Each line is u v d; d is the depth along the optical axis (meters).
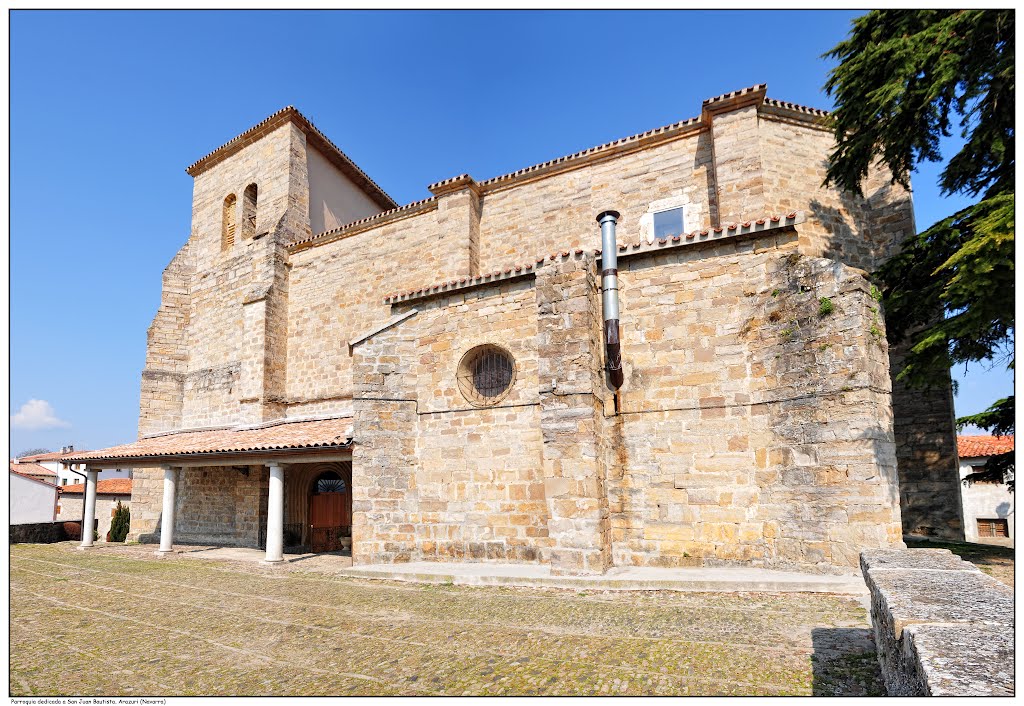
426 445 11.78
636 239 14.47
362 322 17.81
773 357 9.26
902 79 9.84
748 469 9.20
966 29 9.24
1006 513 20.00
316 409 18.16
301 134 21.06
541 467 10.62
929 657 2.26
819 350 8.72
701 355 9.87
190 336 22.03
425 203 17.08
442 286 12.09
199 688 5.59
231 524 18.66
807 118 13.66
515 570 10.00
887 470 8.14
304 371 18.70
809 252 12.67
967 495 20.84
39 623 8.45
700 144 14.20
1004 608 3.10
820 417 8.57
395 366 12.21
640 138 14.69
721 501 9.28
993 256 7.84
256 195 21.97
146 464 17.14
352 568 11.26
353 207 23.58
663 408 9.95
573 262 10.29
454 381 11.77
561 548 9.41
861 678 4.81
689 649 5.90
